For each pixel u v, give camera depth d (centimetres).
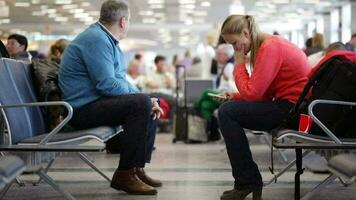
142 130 377
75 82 383
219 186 424
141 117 375
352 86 337
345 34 1794
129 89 411
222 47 824
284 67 357
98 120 377
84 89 381
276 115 351
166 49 3797
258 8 1970
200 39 3278
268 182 423
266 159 590
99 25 398
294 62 357
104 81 374
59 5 1933
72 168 521
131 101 373
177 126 823
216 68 969
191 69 1019
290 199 371
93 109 376
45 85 383
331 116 338
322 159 548
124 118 378
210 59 1020
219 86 843
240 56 369
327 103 330
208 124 833
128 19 403
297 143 321
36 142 319
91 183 437
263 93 351
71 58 384
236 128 350
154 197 378
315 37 745
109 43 386
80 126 383
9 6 1927
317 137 325
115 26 397
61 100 389
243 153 349
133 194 386
